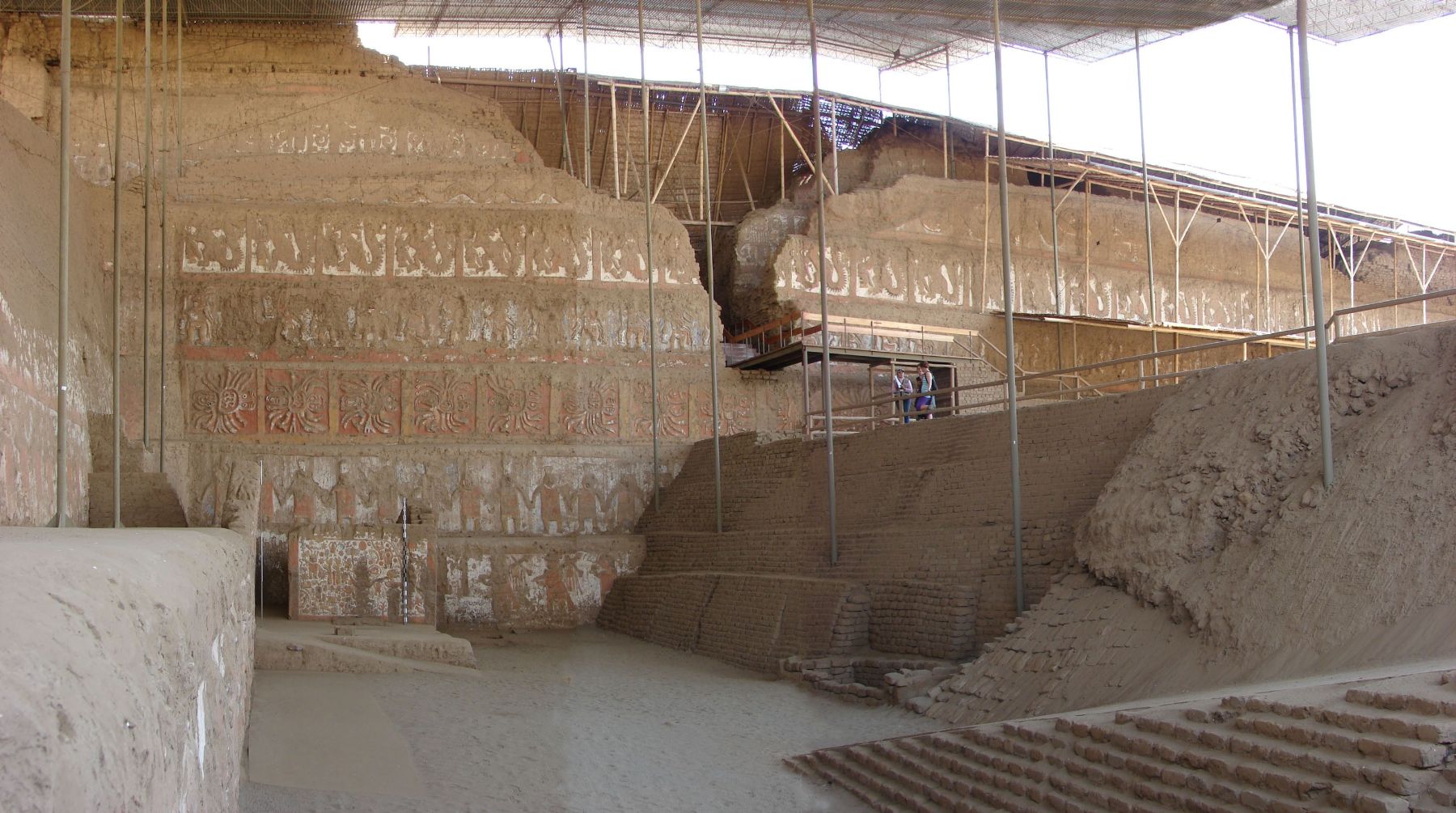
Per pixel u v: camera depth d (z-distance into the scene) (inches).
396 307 1348.4
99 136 1338.6
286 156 1380.4
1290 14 1224.8
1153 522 619.8
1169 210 1686.8
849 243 1524.4
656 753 514.9
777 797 496.7
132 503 975.6
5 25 1316.4
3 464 741.3
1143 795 404.8
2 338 771.4
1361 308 623.8
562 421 1355.8
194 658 229.9
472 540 1232.8
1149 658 563.5
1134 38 1389.0
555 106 1577.3
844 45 1528.1
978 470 841.5
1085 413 781.9
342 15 1389.0
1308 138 582.2
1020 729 500.1
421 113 1423.5
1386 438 557.3
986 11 1314.0
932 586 765.3
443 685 693.3
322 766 463.5
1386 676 405.7
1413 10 1177.4
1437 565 479.2
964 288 1577.3
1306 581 524.7
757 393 1413.6
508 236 1392.7
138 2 1300.4
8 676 109.7
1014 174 1697.8
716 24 1439.5
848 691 723.4
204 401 1279.5
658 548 1226.6
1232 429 638.5
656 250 1435.8
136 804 134.6
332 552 1018.1
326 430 1306.6
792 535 978.7
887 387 1451.8
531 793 386.0
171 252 1298.0
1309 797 349.1
